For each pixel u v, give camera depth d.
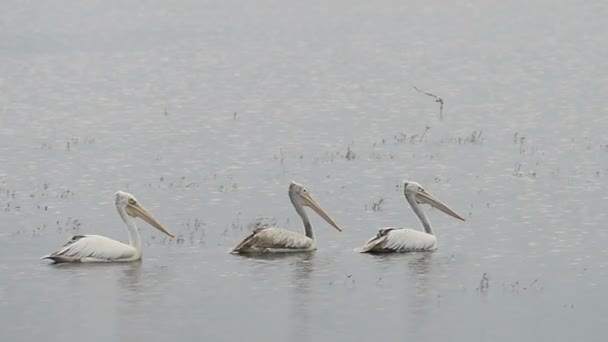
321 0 93.56
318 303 19.67
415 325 18.58
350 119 41.12
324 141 36.31
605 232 24.33
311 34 73.44
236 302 19.72
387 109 43.56
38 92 48.81
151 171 31.41
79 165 32.28
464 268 21.70
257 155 33.81
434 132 38.12
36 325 18.61
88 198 28.09
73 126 39.72
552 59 59.38
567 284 20.72
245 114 42.41
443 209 23.64
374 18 82.75
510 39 69.12
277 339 17.97
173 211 26.66
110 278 21.08
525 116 41.25
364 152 34.16
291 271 21.53
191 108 44.12
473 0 92.31
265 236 22.78
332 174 30.75
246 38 71.25
